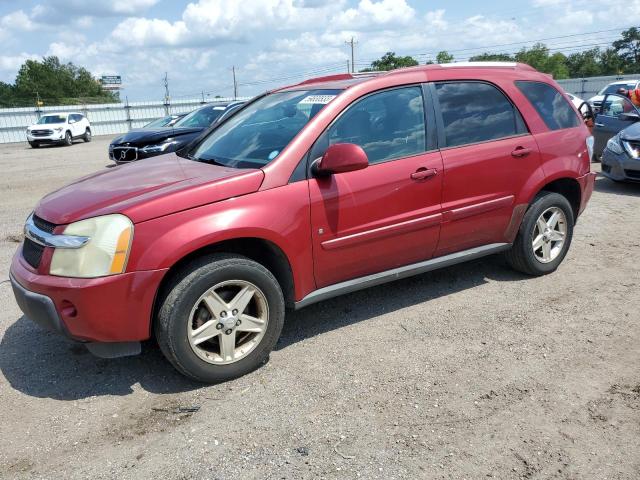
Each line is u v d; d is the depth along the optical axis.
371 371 3.39
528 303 4.34
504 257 4.91
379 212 3.73
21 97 87.56
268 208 3.30
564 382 3.21
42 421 2.98
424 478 2.47
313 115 3.66
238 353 3.34
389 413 2.96
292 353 3.66
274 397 3.15
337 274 3.73
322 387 3.23
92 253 2.96
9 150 24.73
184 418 2.98
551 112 4.75
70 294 2.94
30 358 3.69
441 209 4.03
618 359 3.46
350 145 3.35
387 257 3.90
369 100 3.82
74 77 106.94
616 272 4.98
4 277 5.35
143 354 3.71
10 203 9.68
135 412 3.05
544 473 2.49
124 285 2.96
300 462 2.60
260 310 3.38
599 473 2.48
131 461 2.65
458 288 4.69
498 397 3.08
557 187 4.98
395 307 4.34
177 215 3.08
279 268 3.53
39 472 2.59
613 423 2.83
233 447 2.72
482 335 3.83
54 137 24.88
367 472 2.52
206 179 3.33
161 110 38.75
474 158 4.16
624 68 86.25
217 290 3.24
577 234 6.25
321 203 3.49
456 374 3.33
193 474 2.54
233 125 4.36
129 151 10.44
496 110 4.40
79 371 3.51
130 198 3.17
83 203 3.21
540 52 77.12
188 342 3.13
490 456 2.60
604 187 8.97
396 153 3.86
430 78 4.11
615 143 8.63
